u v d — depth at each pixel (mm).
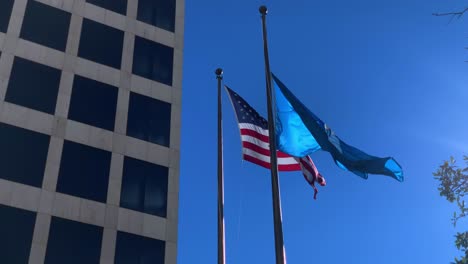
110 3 42375
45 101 35062
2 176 31203
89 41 39344
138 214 33844
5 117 33156
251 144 21984
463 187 22922
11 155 32125
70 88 36344
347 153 20859
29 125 33594
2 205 30312
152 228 33781
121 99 37906
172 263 33125
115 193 33812
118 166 34969
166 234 34000
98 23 40594
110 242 32031
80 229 31625
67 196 32250
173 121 39156
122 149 35812
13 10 37562
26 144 32875
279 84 21172
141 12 43531
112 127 36406
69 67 37219
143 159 36219
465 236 23578
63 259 30359
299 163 21672
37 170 32344
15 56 35688
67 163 33438
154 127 38125
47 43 37562
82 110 35969
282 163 22641
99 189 33562
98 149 34938
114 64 39438
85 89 36938
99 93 37312
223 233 18969
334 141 20719
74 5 40344
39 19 38188
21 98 34375
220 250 18469
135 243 32781
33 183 31797
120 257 31922
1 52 35406
